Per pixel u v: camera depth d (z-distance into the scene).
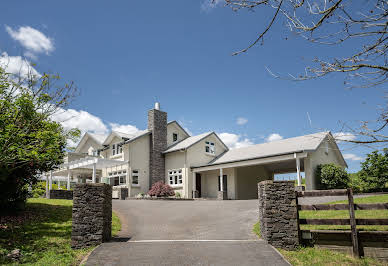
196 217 13.32
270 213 8.27
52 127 10.30
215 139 28.59
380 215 10.08
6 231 9.23
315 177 19.50
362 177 18.22
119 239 9.27
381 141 4.48
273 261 6.79
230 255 7.21
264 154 21.62
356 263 7.04
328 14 4.21
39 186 21.94
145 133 26.77
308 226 9.53
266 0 4.32
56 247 8.25
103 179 21.88
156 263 6.70
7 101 9.07
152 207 16.75
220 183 25.34
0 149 8.36
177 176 26.20
